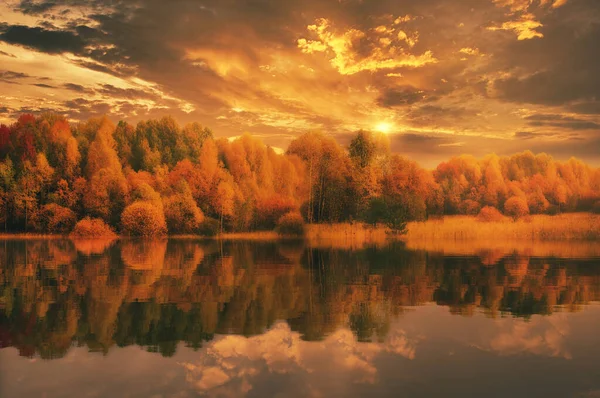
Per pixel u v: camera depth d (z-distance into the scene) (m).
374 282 16.31
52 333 9.48
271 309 11.83
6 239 43.44
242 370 7.38
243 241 42.09
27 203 46.97
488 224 49.25
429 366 7.57
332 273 18.81
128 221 45.59
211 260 24.19
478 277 17.62
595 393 6.47
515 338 9.17
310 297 13.50
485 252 29.17
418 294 14.03
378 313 11.38
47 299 13.05
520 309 11.84
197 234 47.56
